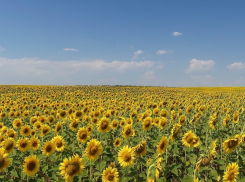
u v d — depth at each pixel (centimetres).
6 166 615
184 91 6284
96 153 651
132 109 1708
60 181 614
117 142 898
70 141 1055
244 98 3428
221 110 1823
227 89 8481
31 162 654
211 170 683
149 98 3108
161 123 983
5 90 5272
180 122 1025
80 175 624
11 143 745
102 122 943
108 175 589
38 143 851
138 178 657
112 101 2480
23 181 705
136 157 655
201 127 1359
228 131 1193
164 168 666
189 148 785
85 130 864
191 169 669
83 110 1476
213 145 622
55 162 776
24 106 2095
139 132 1077
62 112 1438
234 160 759
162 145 646
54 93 4228
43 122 1331
